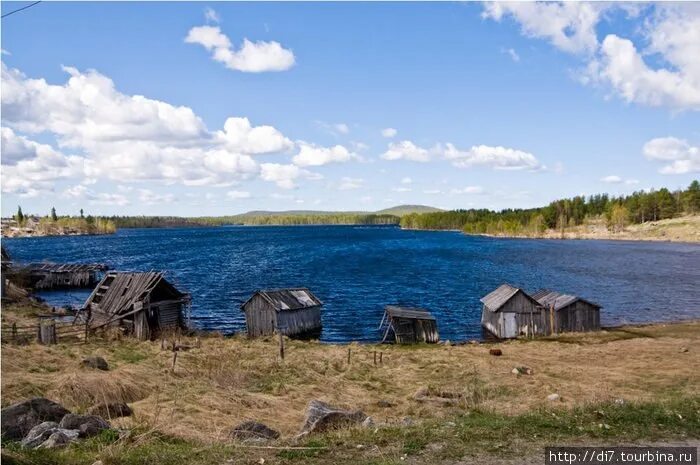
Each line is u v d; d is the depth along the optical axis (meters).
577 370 33.41
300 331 53.38
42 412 14.26
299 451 11.90
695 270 101.94
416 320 49.56
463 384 28.30
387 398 23.95
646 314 62.53
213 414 18.16
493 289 80.25
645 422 14.14
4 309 55.22
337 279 91.75
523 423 14.20
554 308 52.78
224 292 78.38
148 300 45.06
